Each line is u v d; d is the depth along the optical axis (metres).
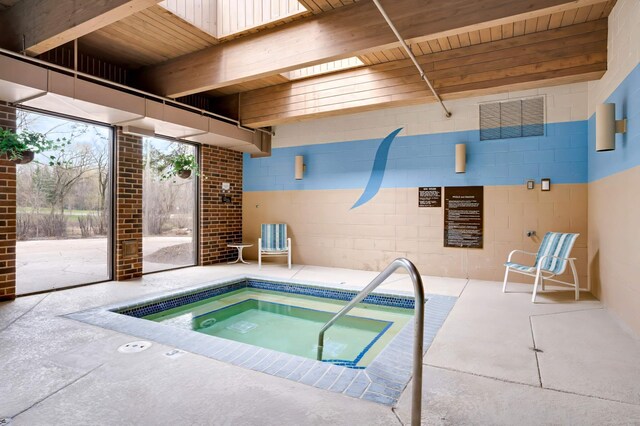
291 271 6.22
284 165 7.25
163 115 4.93
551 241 4.67
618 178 3.55
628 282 3.27
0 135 3.86
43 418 1.82
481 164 5.58
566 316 3.61
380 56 4.86
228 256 7.36
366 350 3.40
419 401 1.60
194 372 2.33
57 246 5.73
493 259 5.50
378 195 6.34
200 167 6.73
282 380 2.23
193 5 4.09
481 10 3.11
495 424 1.78
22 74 3.56
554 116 5.13
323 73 5.48
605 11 3.74
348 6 3.68
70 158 5.11
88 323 3.28
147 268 6.34
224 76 4.50
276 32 4.11
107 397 2.02
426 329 3.21
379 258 6.32
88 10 3.07
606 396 2.06
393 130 6.23
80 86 4.02
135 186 5.48
